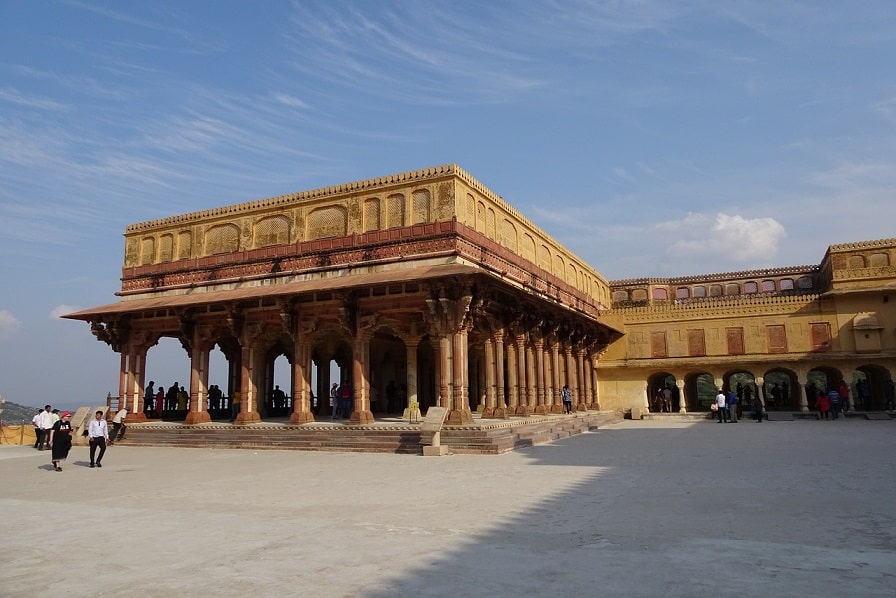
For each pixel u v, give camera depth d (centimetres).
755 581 509
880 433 1994
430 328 2316
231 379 2998
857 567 545
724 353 3331
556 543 646
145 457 1738
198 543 680
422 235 2086
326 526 749
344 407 2473
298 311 2156
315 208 2325
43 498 1028
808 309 3209
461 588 506
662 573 535
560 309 2573
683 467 1225
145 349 2556
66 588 532
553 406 2659
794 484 994
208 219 2544
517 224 2633
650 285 4322
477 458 1498
